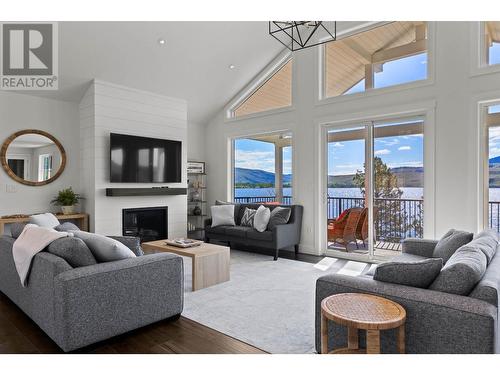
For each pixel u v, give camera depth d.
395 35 4.78
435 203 4.30
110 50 4.77
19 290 2.77
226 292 3.45
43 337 2.43
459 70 4.13
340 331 2.02
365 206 4.98
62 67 4.76
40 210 5.27
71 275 2.14
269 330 2.58
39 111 5.25
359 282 2.03
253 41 5.43
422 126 4.49
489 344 1.58
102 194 5.30
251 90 6.55
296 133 5.66
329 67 5.41
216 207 5.93
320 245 5.37
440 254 3.06
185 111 6.41
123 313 2.38
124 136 5.45
